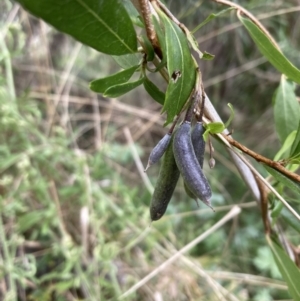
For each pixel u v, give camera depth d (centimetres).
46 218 34
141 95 57
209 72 57
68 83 48
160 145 12
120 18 10
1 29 37
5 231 34
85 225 36
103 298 33
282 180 14
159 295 35
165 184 12
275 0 46
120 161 51
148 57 12
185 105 12
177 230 47
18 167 36
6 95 36
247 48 55
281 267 18
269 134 57
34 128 37
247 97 59
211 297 37
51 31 46
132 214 38
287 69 15
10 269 30
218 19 48
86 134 52
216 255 46
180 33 12
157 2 12
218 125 12
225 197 53
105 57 51
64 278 34
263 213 18
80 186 36
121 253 39
